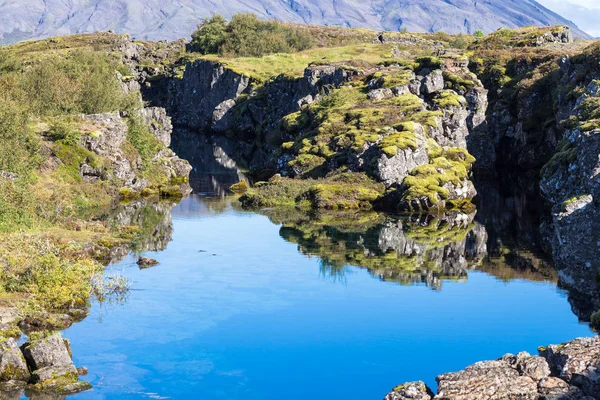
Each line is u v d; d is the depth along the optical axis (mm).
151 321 31109
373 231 51594
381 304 34281
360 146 66812
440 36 165750
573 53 92438
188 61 146625
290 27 168250
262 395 24281
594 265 39000
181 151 102812
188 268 40156
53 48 162375
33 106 66188
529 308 33719
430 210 59656
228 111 125812
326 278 38750
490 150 82938
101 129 63438
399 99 80625
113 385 24484
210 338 29312
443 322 31672
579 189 44500
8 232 40344
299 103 98688
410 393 19500
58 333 25562
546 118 79750
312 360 27281
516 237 50281
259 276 38875
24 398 22859
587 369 19391
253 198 62938
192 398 23812
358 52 129750
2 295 31625
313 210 60250
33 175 53469
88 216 52844
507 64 95625
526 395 18562
